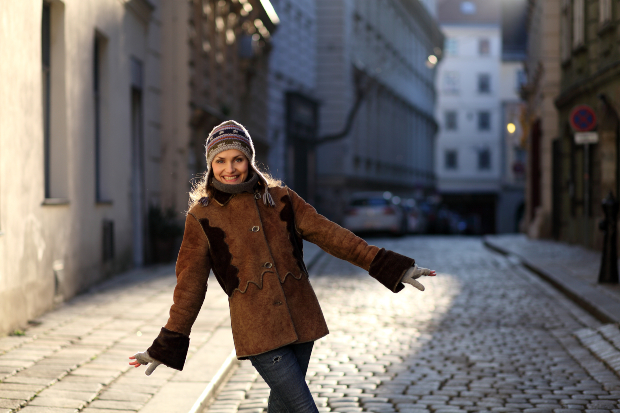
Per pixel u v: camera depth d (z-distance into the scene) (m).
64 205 8.90
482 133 69.81
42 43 8.77
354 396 5.24
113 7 11.37
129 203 12.31
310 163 34.41
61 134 9.10
